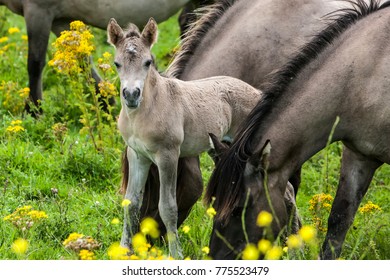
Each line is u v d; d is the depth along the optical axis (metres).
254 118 10.65
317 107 10.84
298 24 13.58
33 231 11.76
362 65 11.06
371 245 11.19
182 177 11.71
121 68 10.67
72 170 14.39
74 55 14.82
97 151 14.83
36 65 16.94
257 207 10.30
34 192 13.59
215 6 13.45
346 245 12.02
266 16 13.48
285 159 10.67
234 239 10.26
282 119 10.71
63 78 17.23
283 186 10.68
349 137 11.23
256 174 10.29
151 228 10.59
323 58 11.09
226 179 10.20
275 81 10.91
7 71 18.89
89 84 15.27
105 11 17.06
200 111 11.48
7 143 15.13
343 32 11.30
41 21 16.83
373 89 11.03
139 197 11.43
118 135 15.35
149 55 10.72
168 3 17.47
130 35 10.84
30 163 14.50
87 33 14.94
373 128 11.12
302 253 11.14
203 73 12.68
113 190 13.97
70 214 12.72
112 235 12.21
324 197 12.39
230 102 11.91
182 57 12.84
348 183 11.62
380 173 15.36
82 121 15.03
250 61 13.23
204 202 10.36
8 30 20.50
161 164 11.07
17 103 16.72
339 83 10.96
